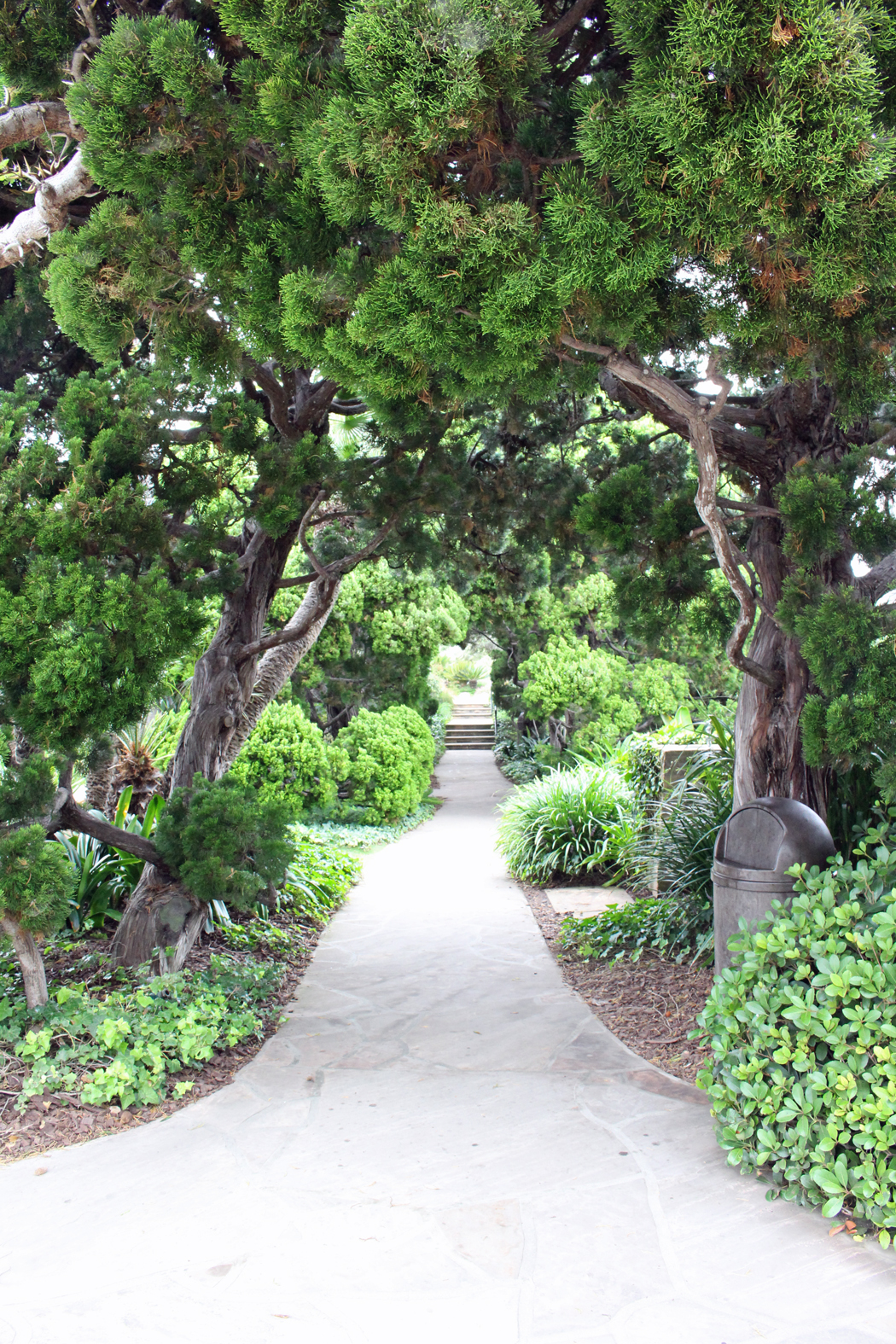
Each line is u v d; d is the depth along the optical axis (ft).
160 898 16.22
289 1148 10.56
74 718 11.83
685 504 15.96
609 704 42.83
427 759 46.19
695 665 44.50
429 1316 7.38
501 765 64.03
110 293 11.21
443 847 35.17
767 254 8.93
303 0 8.97
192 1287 7.83
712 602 16.56
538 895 25.64
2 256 15.42
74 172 13.92
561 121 10.31
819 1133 8.86
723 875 12.69
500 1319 7.33
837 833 15.02
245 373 14.74
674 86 7.66
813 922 9.93
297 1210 9.13
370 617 43.55
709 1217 8.87
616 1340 7.06
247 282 10.84
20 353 18.45
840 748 10.53
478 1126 11.10
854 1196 8.89
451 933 21.66
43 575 11.94
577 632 49.42
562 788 28.19
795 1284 7.75
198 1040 13.00
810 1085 8.96
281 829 15.30
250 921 20.53
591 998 16.42
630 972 17.49
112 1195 9.48
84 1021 12.58
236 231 10.85
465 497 21.35
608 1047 13.91
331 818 38.55
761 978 9.98
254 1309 7.51
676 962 17.54
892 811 11.43
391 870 30.32
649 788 25.26
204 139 10.41
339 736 40.37
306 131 9.14
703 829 19.07
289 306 9.97
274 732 34.99
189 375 14.79
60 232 11.43
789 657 14.99
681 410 12.09
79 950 17.33
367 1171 9.96
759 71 7.57
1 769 15.74
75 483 12.60
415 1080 12.66
